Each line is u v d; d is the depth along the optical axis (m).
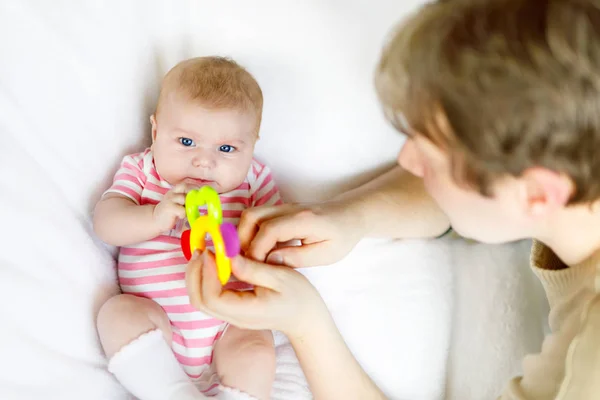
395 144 0.99
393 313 0.98
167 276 0.92
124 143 0.97
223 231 0.69
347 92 0.96
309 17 0.93
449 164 0.58
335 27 0.93
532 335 0.91
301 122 0.99
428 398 0.95
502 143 0.52
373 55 0.93
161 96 0.94
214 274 0.72
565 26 0.49
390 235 1.00
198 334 0.91
